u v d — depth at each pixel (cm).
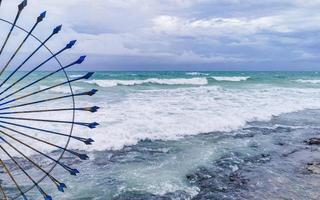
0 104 206
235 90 3641
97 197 880
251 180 1010
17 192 888
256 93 3353
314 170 1103
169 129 1586
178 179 1010
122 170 1074
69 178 998
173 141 1434
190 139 1477
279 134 1653
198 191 930
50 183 957
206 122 1748
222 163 1166
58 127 1528
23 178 979
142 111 1994
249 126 1809
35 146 1247
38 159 1138
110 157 1203
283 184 977
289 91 3712
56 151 1224
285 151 1347
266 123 1914
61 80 4272
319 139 1511
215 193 914
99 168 1088
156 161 1169
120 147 1319
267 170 1104
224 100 2664
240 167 1131
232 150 1334
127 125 1605
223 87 4066
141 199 873
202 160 1192
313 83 5200
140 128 1564
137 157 1209
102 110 1998
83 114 1850
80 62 218
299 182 992
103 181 982
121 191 917
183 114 1930
